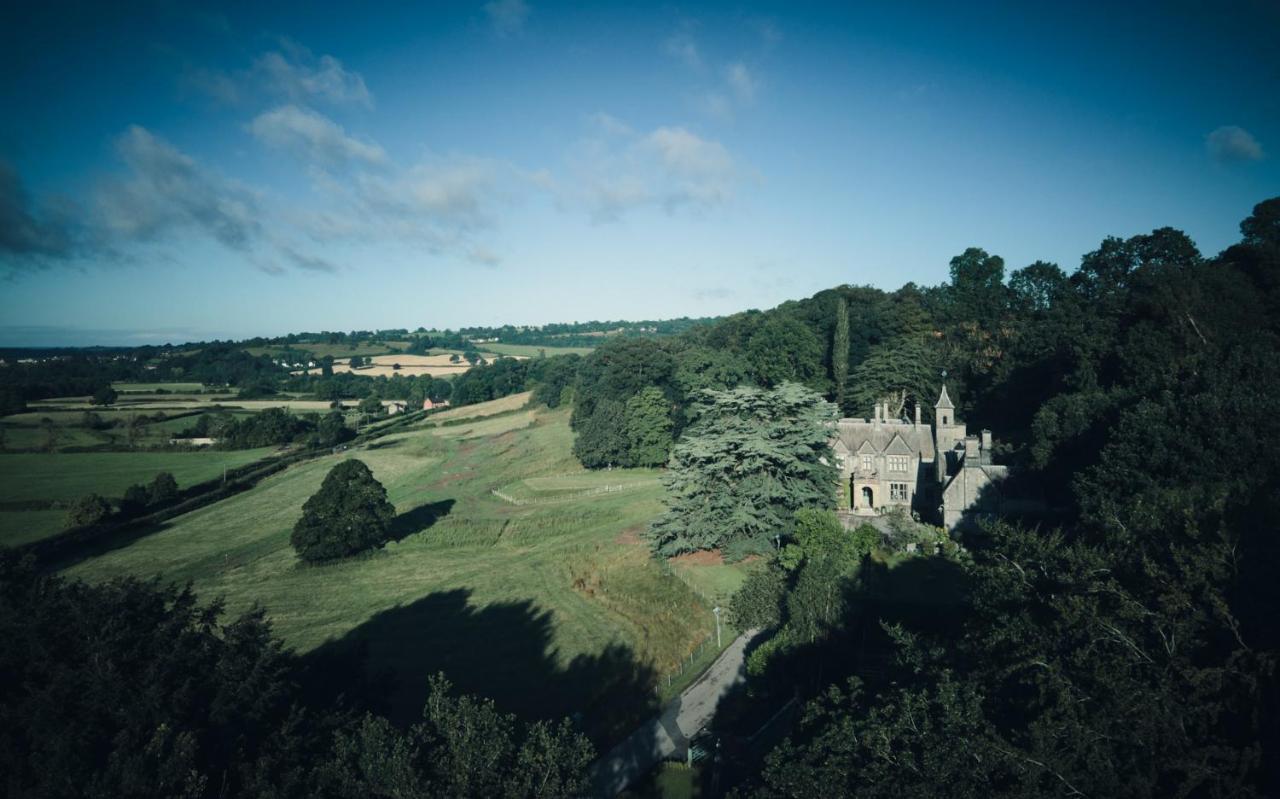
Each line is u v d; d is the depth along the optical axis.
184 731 21.62
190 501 92.19
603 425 107.50
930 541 57.41
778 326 114.12
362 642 34.09
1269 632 20.31
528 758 22.84
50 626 23.75
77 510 79.06
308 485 103.06
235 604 59.41
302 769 22.41
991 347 106.19
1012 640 23.89
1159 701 18.69
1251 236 84.75
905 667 29.06
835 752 22.08
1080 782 18.14
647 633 49.44
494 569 65.25
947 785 19.08
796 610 39.16
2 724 21.30
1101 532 35.34
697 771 33.81
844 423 82.19
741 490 59.69
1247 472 41.81
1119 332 77.75
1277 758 17.86
